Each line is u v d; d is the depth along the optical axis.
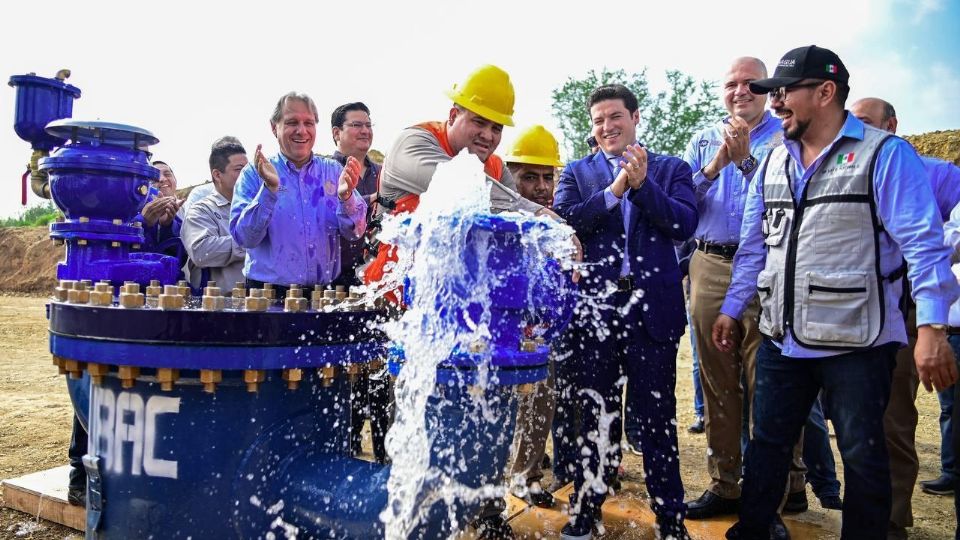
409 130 2.58
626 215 2.93
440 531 1.97
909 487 3.09
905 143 2.40
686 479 4.06
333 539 2.04
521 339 2.10
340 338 2.17
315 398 2.20
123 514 2.10
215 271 3.81
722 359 3.24
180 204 4.10
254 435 2.06
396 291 2.41
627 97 3.07
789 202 2.60
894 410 3.08
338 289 2.43
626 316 2.84
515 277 1.97
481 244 1.92
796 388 2.65
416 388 1.92
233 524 2.05
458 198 1.90
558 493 3.47
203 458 2.03
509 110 2.54
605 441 2.88
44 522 3.20
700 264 3.38
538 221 1.96
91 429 2.18
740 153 3.22
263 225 2.88
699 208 3.44
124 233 2.99
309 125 3.11
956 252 3.07
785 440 2.69
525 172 3.80
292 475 2.12
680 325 2.86
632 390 2.86
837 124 2.52
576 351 2.94
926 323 2.29
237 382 2.03
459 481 1.96
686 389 6.83
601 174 3.07
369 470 2.08
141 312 1.96
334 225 3.19
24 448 4.31
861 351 2.43
